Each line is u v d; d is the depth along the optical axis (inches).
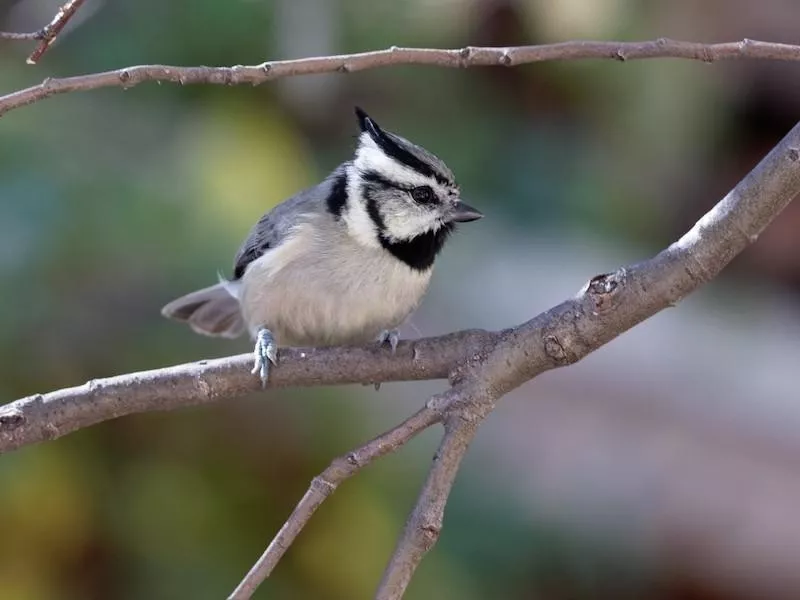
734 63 551.2
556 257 556.7
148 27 444.1
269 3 438.0
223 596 365.7
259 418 374.3
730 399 513.7
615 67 526.0
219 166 395.9
